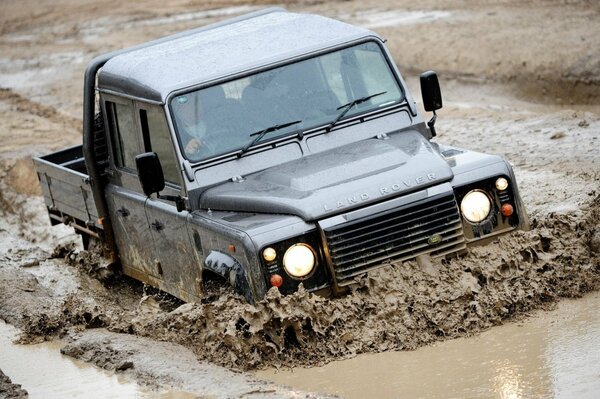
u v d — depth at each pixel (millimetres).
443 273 23281
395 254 23172
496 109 49719
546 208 30578
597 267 24453
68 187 32875
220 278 24859
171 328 25203
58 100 67250
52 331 27609
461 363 21266
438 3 72250
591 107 50250
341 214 22953
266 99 26000
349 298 22891
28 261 34406
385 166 24047
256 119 25797
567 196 31609
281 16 29578
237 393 20969
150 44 29719
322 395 20516
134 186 28266
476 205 24000
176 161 25281
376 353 22391
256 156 25453
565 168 35312
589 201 29438
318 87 26344
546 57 55094
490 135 42625
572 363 20391
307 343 22656
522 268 23688
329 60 26609
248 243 22656
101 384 23219
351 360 22250
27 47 85688
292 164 25203
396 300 22828
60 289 31516
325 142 25797
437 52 60844
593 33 57406
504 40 59469
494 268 23469
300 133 25703
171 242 26625
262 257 22594
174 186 25625
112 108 28281
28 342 27266
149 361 23750
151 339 25406
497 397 19547
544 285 23562
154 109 25922
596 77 51844
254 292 22875
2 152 54406
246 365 22641
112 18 90250
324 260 23000
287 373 22188
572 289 23688
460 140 42688
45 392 23469
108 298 30797
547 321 22562
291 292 22812
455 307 22828
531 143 40031
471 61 58094
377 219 23000
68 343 26500
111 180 29578
